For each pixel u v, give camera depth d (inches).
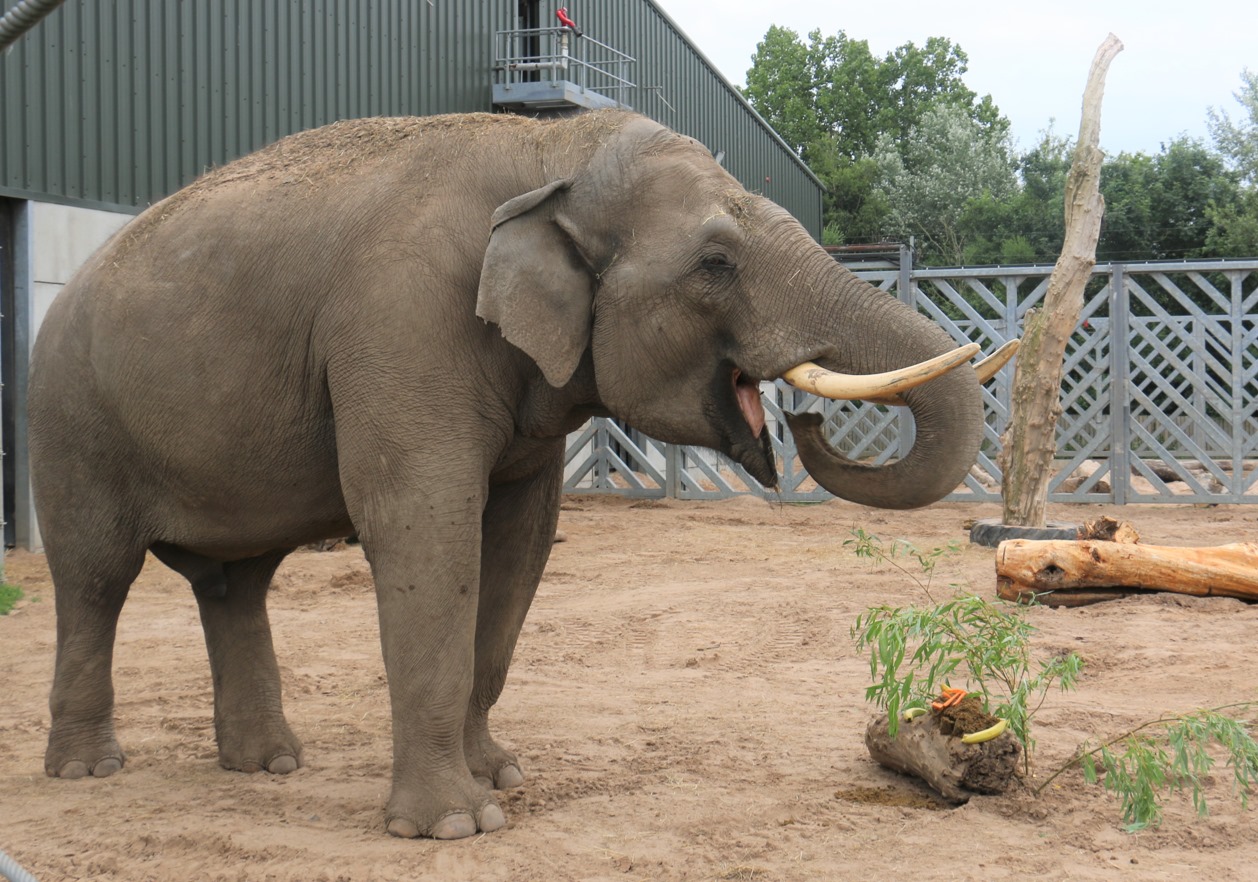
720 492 658.2
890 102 2795.3
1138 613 319.3
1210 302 1428.4
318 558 464.1
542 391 174.4
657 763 205.2
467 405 168.1
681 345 164.9
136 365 185.6
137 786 198.2
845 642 301.3
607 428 676.7
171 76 533.6
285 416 178.2
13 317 476.1
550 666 284.5
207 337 180.2
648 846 165.3
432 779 169.8
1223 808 179.5
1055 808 177.9
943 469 155.2
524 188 171.6
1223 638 289.7
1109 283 615.8
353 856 161.6
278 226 177.8
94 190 498.6
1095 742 208.1
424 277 166.7
